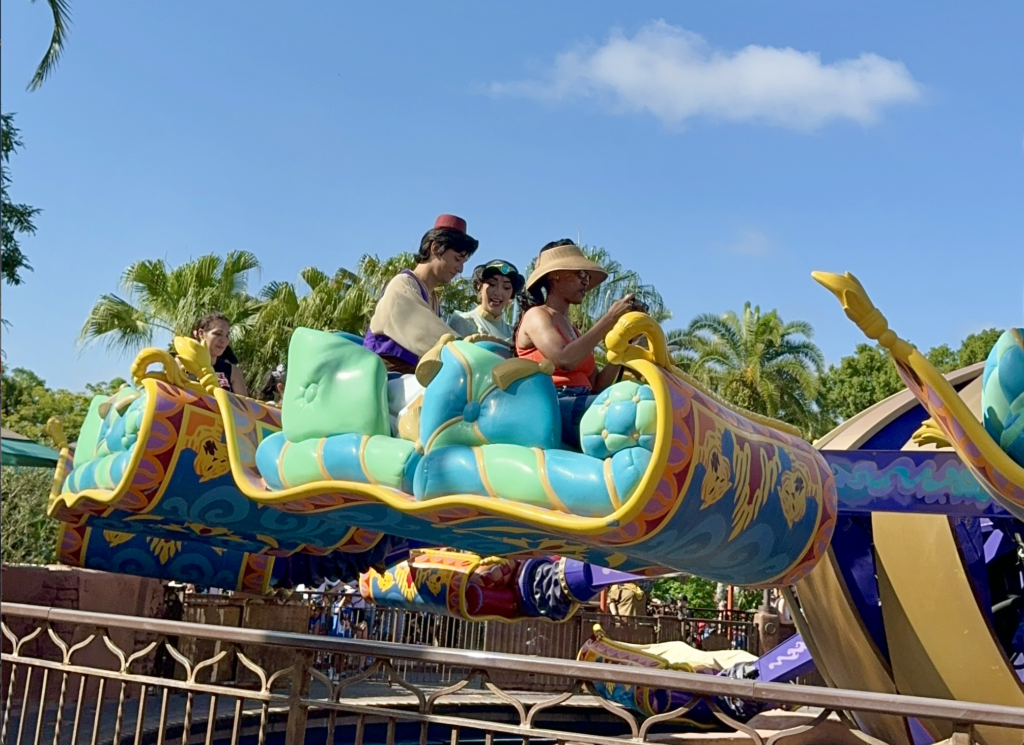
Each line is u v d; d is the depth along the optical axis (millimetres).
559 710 11227
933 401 4316
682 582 27422
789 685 3332
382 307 5293
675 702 8805
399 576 8766
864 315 4227
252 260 24359
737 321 36156
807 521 4801
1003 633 7730
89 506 6371
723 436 4145
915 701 3158
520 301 5062
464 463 4230
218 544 7199
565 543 4641
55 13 12453
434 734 9961
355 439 4672
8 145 11180
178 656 4625
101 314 22922
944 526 6746
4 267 15555
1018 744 6496
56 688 8570
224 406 5453
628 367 4008
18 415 39531
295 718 4250
